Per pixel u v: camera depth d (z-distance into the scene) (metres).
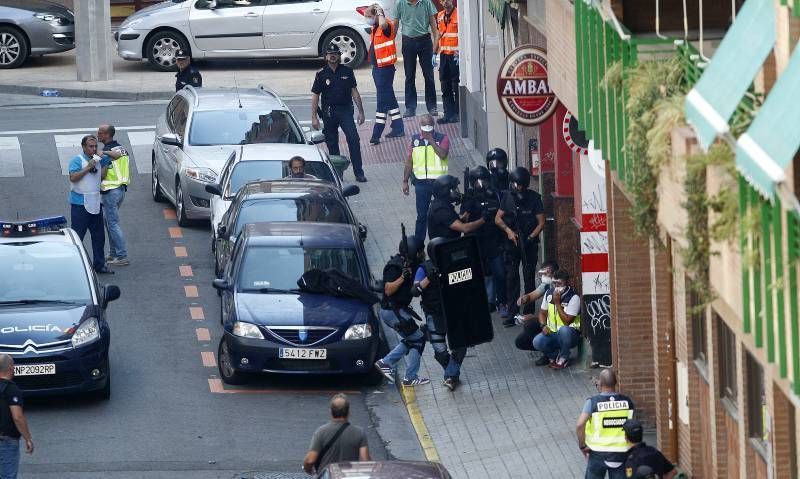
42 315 69.88
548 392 72.19
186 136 100.75
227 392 73.75
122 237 92.19
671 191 45.31
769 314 37.31
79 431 67.75
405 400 73.19
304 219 84.94
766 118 35.03
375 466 48.88
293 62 148.88
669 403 59.44
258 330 73.12
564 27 66.50
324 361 73.38
